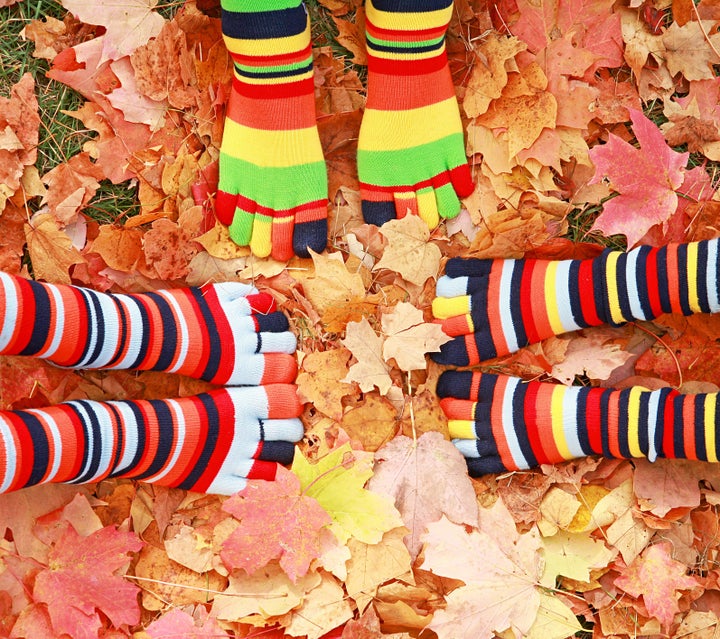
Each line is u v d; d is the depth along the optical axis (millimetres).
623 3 1358
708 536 1306
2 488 1110
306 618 1234
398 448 1278
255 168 1274
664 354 1337
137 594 1264
